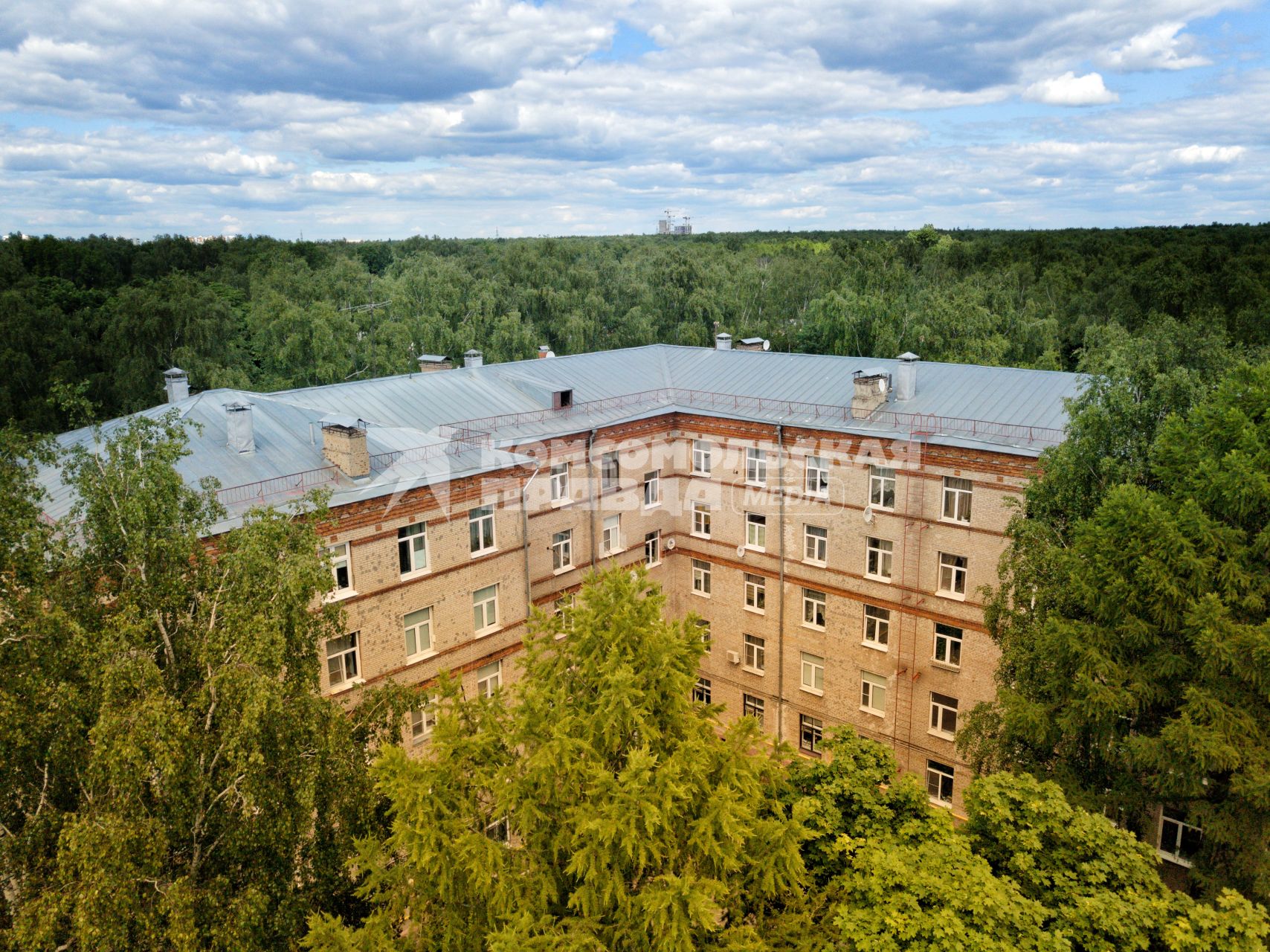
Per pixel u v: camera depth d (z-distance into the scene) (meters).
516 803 18.80
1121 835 19.17
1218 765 20.86
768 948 19.23
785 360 47.25
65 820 15.66
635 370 49.25
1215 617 21.11
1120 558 23.55
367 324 81.44
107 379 80.50
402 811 18.89
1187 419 25.95
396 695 23.47
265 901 16.52
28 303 89.25
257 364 86.06
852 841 20.66
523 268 106.94
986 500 35.47
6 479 17.59
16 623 16.34
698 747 18.89
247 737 16.23
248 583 17.75
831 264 117.94
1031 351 82.06
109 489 18.48
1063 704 25.23
